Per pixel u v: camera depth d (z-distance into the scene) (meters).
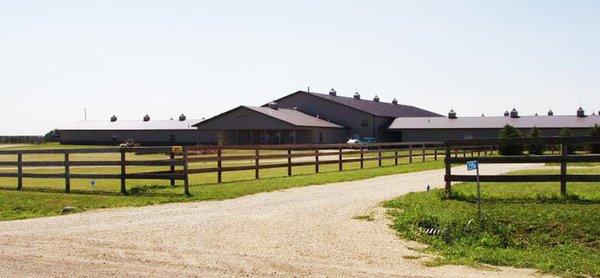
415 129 72.81
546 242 10.80
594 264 9.02
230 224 12.05
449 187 15.01
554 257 9.56
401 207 14.16
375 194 16.88
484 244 10.72
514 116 69.81
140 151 17.95
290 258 9.06
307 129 67.56
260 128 66.31
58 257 8.92
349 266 8.62
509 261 9.23
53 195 17.16
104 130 88.44
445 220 11.77
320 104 77.31
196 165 34.62
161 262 8.64
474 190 15.79
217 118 69.06
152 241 10.27
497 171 24.81
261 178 22.48
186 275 7.87
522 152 41.38
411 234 11.25
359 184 19.94
